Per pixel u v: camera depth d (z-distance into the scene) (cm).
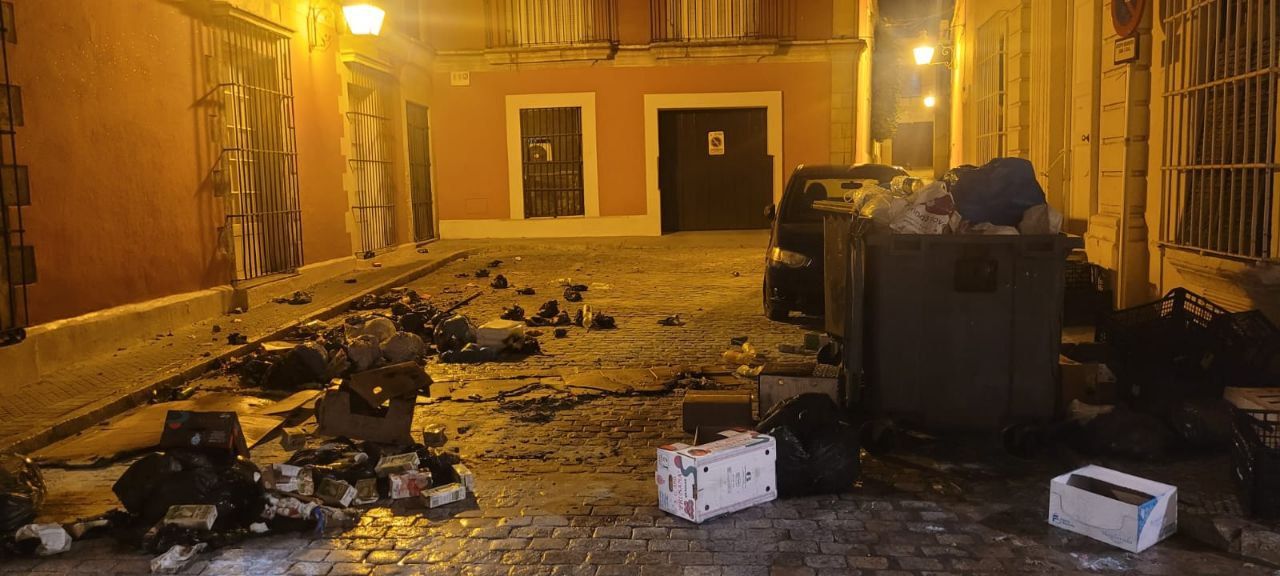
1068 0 1183
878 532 444
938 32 2389
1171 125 838
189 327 965
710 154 2084
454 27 2042
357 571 409
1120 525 421
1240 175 715
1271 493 441
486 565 413
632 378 764
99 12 855
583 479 528
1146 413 588
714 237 1984
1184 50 809
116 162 877
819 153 2048
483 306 1172
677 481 462
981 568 404
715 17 2033
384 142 1673
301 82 1288
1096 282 996
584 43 2008
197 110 1018
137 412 671
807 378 600
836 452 491
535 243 1952
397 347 830
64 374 753
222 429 482
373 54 1569
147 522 452
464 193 2083
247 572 410
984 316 562
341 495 475
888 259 564
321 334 925
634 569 406
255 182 1146
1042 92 1248
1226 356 612
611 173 2062
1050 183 1213
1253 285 671
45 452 579
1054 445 559
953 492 497
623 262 1612
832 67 2022
